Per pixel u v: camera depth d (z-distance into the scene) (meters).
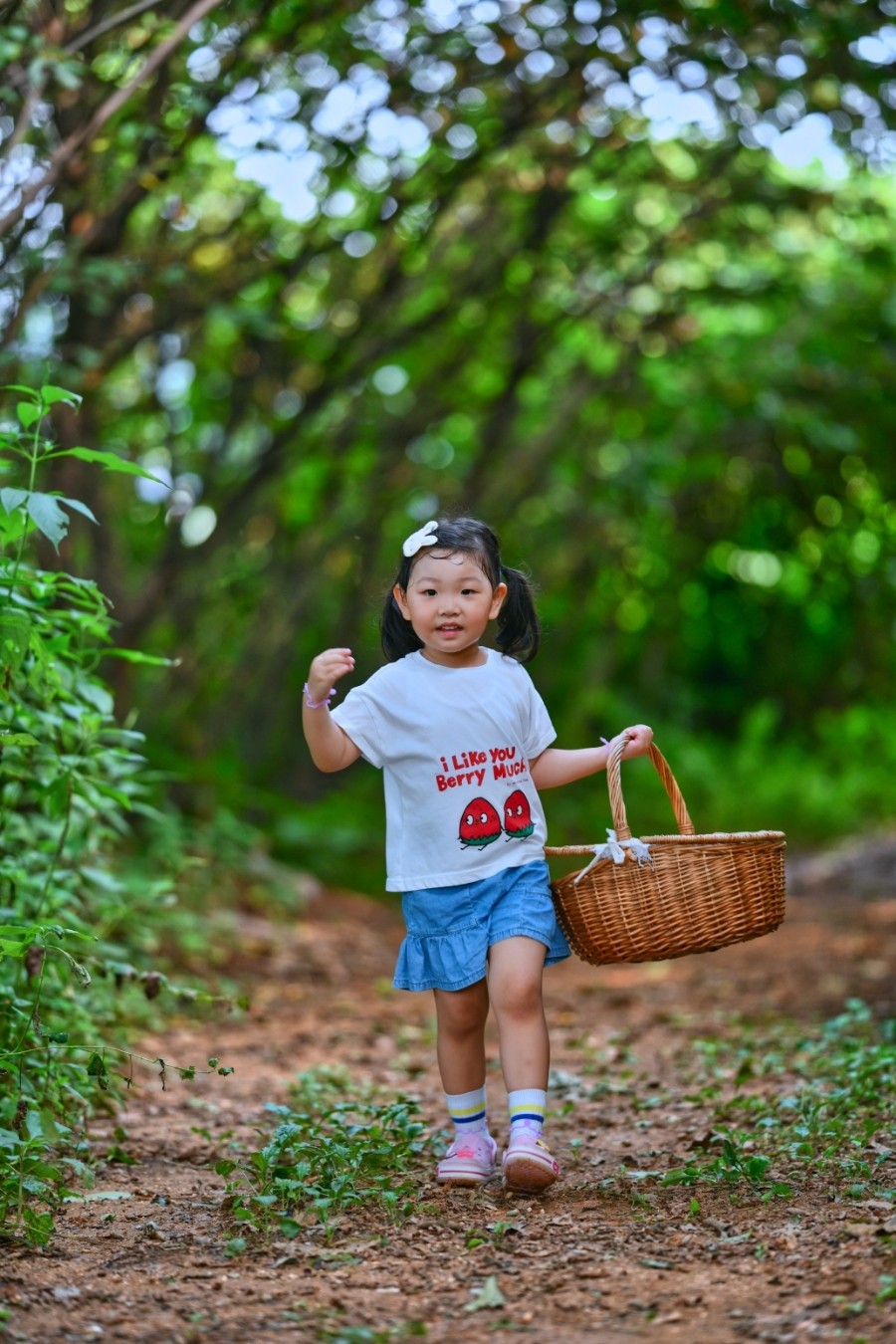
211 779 12.34
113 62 7.89
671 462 16.45
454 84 8.96
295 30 7.97
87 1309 3.48
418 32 8.57
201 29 7.68
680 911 4.46
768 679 26.56
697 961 11.38
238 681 15.65
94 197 7.96
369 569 16.14
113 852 9.89
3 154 6.63
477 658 4.79
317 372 12.97
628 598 22.38
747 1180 4.53
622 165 11.59
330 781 17.41
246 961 10.48
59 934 4.49
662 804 20.55
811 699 26.48
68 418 8.98
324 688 4.48
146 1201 4.48
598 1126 5.64
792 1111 5.52
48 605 5.11
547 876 4.72
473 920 4.61
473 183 12.00
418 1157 5.02
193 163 9.14
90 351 8.36
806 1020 8.33
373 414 14.38
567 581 20.11
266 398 12.73
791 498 19.44
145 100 7.83
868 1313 3.31
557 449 16.72
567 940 4.70
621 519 18.53
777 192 12.68
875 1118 5.22
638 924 4.48
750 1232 4.02
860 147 9.30
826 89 9.05
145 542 14.88
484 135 10.02
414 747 4.65
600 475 17.50
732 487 19.53
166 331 10.32
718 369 15.93
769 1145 5.02
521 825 4.67
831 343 15.59
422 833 4.66
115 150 7.77
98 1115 5.71
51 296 8.99
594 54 8.73
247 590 14.77
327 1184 4.44
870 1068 5.83
